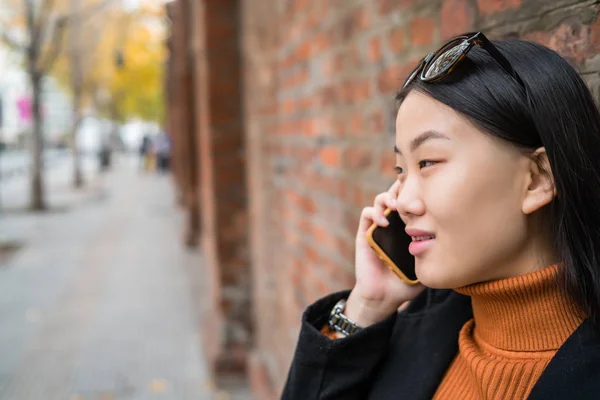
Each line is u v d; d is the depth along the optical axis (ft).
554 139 2.21
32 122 45.93
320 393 3.30
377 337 3.22
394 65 5.14
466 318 3.04
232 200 13.94
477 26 3.89
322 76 7.38
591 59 2.94
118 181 77.77
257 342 13.60
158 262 28.37
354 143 6.23
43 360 16.20
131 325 19.01
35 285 24.58
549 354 2.40
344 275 6.63
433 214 2.44
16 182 74.54
